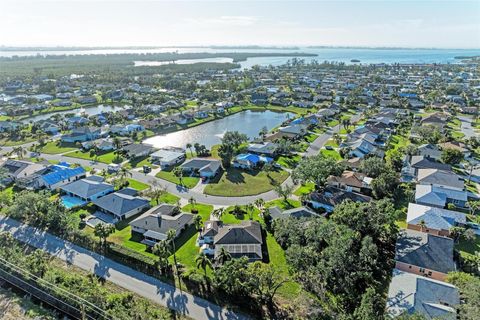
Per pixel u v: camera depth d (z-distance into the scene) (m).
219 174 98.38
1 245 61.00
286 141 117.94
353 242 53.47
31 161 107.19
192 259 58.81
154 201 81.56
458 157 101.00
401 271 52.34
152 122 150.62
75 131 134.50
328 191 82.94
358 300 47.94
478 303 40.41
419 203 76.62
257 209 77.12
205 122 164.50
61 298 48.66
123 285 52.72
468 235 61.81
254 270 49.25
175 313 47.09
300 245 56.38
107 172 100.12
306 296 46.34
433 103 185.75
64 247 62.75
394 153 108.50
